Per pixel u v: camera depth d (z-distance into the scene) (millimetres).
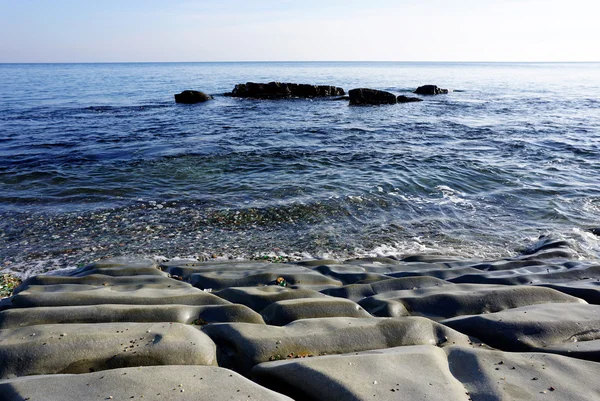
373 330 4477
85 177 13062
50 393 3389
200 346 4164
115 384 3494
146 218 10008
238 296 5672
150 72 110000
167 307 5000
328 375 3584
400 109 30797
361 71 122000
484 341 4586
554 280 6336
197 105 33062
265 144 18078
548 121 24516
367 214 10352
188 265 7195
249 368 3980
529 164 14703
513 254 8281
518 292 5574
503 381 3680
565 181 12828
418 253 8266
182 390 3428
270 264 7266
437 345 4465
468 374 3818
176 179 13039
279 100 37219
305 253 8258
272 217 10117
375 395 3385
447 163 14719
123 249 8359
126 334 4285
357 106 32688
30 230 9258
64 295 5348
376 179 12945
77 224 9625
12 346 4023
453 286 5969
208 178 13180
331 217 10148
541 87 55219
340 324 4590
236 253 8219
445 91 44719
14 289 6238
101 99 37031
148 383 3510
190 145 17578
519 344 4422
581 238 8898
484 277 6430
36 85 54344
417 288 5973
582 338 4480
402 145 18031
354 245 8648
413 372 3711
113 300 5270
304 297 5531
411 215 10328
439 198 11500
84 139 18750
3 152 16047
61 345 4051
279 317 4969
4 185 12273
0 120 23703
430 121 24906
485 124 23641
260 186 12375
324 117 26672
